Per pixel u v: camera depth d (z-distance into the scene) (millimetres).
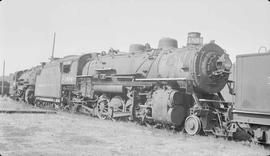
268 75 10016
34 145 8758
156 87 14227
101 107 17406
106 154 7895
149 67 14852
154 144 9539
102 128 12562
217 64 12758
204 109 12234
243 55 10820
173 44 15883
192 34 14406
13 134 10422
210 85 12883
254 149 9445
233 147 9656
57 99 22594
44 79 25984
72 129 12023
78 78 20094
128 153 8094
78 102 19828
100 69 17688
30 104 29609
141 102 15250
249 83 10531
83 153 7898
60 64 22797
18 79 36625
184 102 13359
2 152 7766
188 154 8328
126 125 13961
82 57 20531
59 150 8172
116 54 18141
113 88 16359
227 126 11711
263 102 10062
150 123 14406
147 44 17172
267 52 10102
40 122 13750
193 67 12641
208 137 11492
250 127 10609
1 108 21344
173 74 13484
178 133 12273
